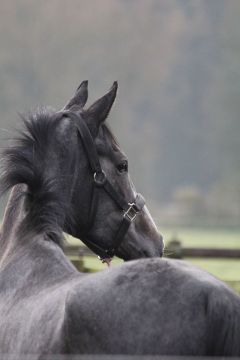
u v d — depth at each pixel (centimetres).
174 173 11150
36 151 976
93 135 1017
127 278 761
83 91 1070
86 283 774
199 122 11388
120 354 739
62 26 8519
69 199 985
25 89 8144
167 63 11456
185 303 734
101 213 1027
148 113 10812
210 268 2297
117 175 1031
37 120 995
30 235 946
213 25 12450
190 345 724
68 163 990
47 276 875
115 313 747
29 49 8250
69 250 1872
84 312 755
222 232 6531
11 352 822
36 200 961
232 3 10094
